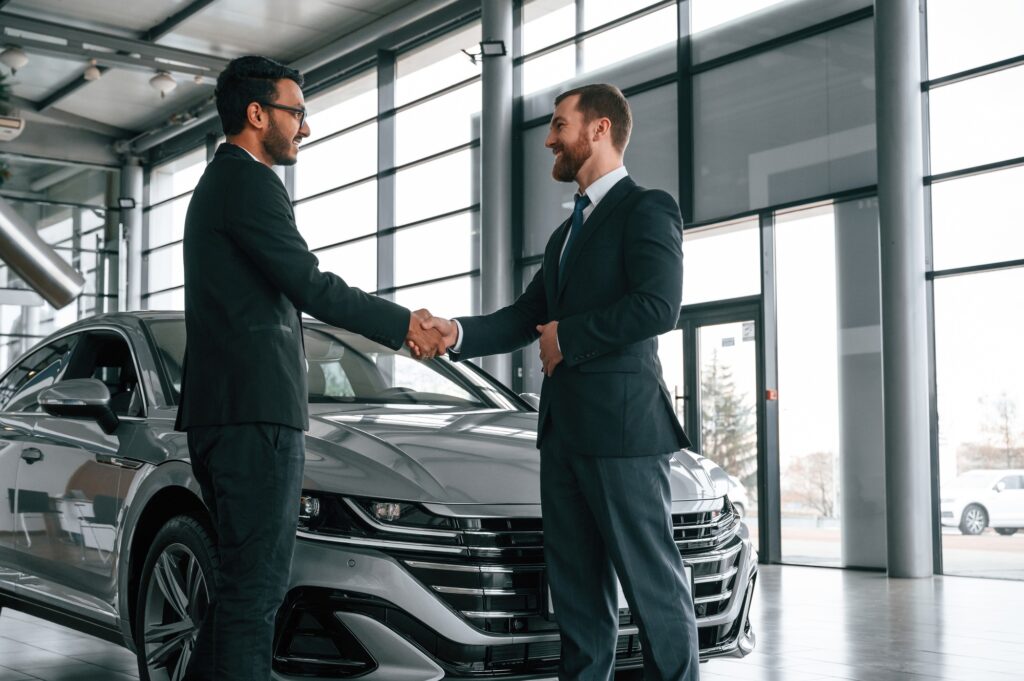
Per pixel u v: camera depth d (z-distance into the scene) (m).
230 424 2.13
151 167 17.72
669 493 2.30
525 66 10.70
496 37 10.59
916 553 7.01
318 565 2.32
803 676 3.53
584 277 2.29
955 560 7.21
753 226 8.53
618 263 2.27
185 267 2.23
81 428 3.19
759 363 8.34
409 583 2.29
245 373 2.13
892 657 3.93
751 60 8.63
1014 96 7.05
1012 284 7.00
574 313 2.29
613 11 9.88
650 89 9.46
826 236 8.03
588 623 2.30
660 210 2.25
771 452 8.19
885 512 7.34
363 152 12.95
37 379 3.62
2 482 3.52
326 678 2.29
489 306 10.51
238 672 2.10
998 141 7.12
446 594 2.31
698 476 2.78
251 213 2.15
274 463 2.14
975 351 7.17
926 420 7.13
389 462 2.46
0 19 12.55
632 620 2.51
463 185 11.49
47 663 3.63
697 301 8.90
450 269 11.54
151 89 15.69
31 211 17.31
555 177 2.40
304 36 13.20
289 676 2.32
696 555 2.60
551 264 2.41
